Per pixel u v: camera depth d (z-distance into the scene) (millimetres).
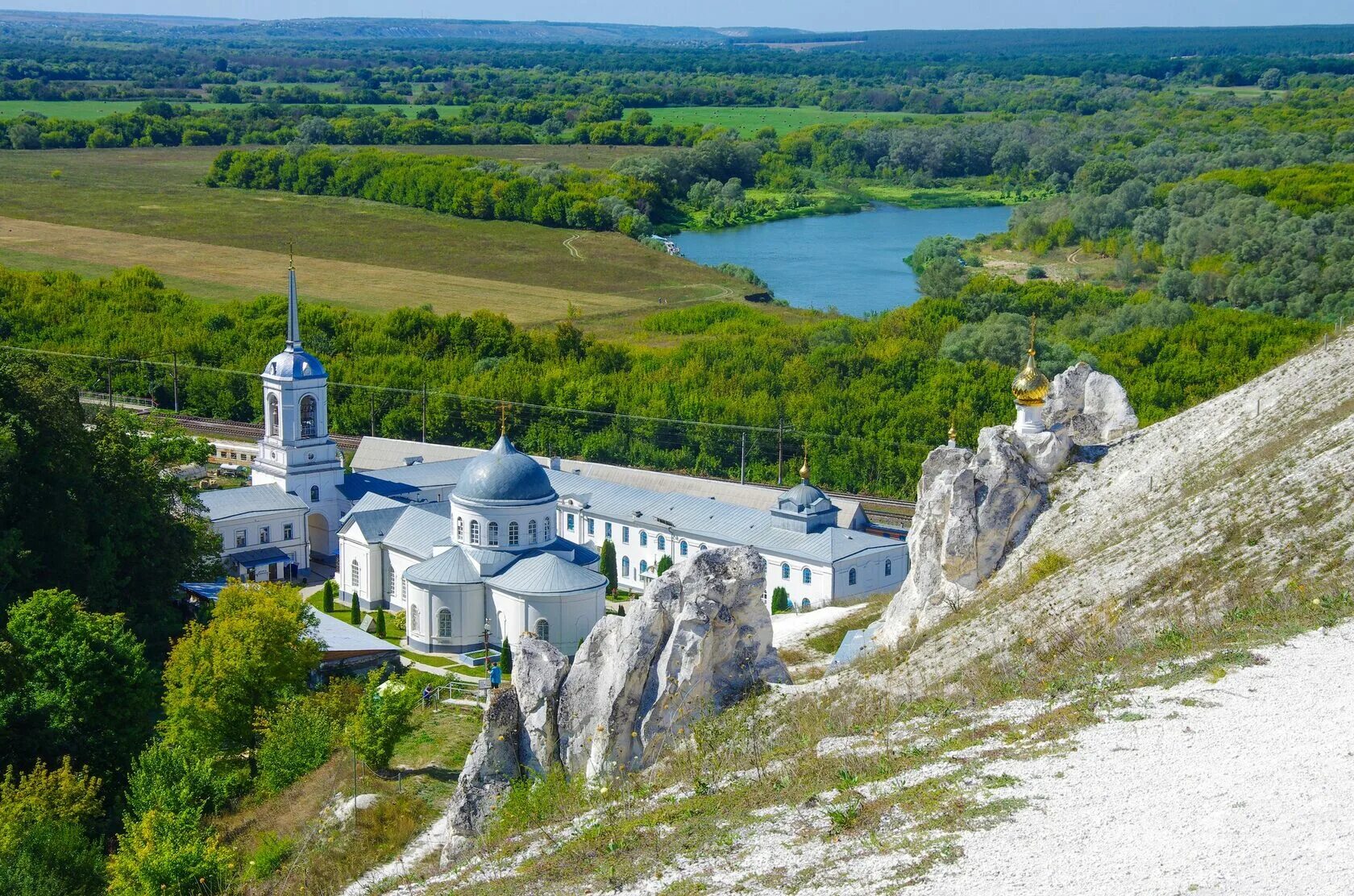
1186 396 188375
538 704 61125
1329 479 66750
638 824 51000
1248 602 59906
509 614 126562
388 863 66562
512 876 50531
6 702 85312
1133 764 45281
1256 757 44406
